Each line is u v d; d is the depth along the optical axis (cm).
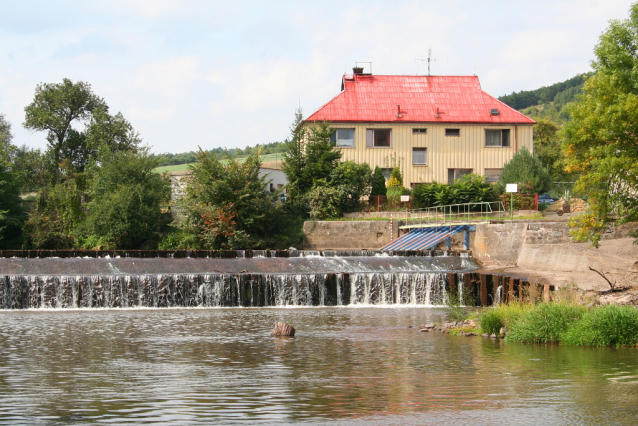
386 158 6303
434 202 5591
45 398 1557
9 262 4088
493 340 2477
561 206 5259
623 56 3272
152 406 1468
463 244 4881
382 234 5325
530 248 4316
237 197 5234
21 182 6025
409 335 2644
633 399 1498
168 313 3500
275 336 2631
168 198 5881
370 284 3944
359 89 6550
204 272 4184
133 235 5241
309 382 1733
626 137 3166
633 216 3294
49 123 7606
